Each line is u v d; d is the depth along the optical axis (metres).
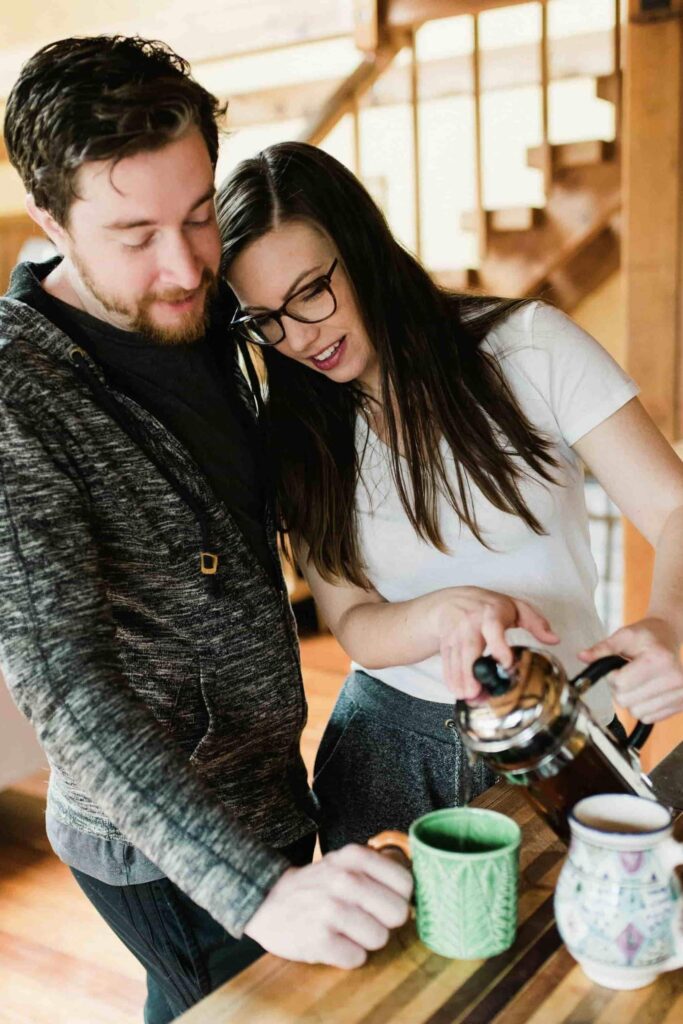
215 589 1.25
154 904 1.28
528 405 1.42
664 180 3.64
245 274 1.31
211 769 1.31
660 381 3.76
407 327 1.38
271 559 1.39
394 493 1.45
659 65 3.58
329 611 1.54
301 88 5.15
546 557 1.44
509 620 1.22
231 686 1.29
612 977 0.89
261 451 1.40
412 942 0.98
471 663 1.18
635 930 0.87
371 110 5.78
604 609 4.25
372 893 0.94
